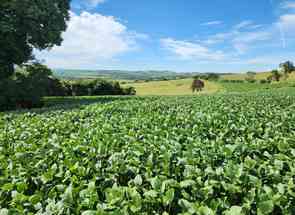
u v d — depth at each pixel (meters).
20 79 32.94
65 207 4.11
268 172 5.07
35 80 33.41
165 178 4.86
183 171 5.61
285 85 89.31
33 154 7.05
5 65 33.81
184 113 14.14
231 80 127.88
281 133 8.45
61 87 63.50
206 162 5.88
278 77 125.38
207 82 118.38
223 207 4.05
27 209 4.27
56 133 10.03
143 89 107.75
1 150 7.38
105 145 7.29
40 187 5.21
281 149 6.70
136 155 6.32
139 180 4.88
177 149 6.70
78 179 5.21
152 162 5.68
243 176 4.75
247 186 4.66
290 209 4.03
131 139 7.89
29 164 6.04
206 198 4.27
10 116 13.91
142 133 8.98
